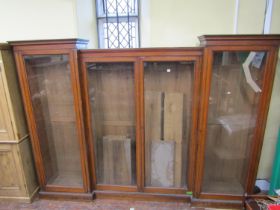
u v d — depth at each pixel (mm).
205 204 1915
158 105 1847
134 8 2035
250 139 1790
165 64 1747
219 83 1731
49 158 2109
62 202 2020
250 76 1653
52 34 1870
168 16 1823
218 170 1996
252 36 1456
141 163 1902
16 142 1801
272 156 2039
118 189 2020
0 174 1926
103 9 2090
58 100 1927
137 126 1795
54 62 1774
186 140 1919
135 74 1662
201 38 1575
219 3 1759
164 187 1973
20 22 1873
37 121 1907
